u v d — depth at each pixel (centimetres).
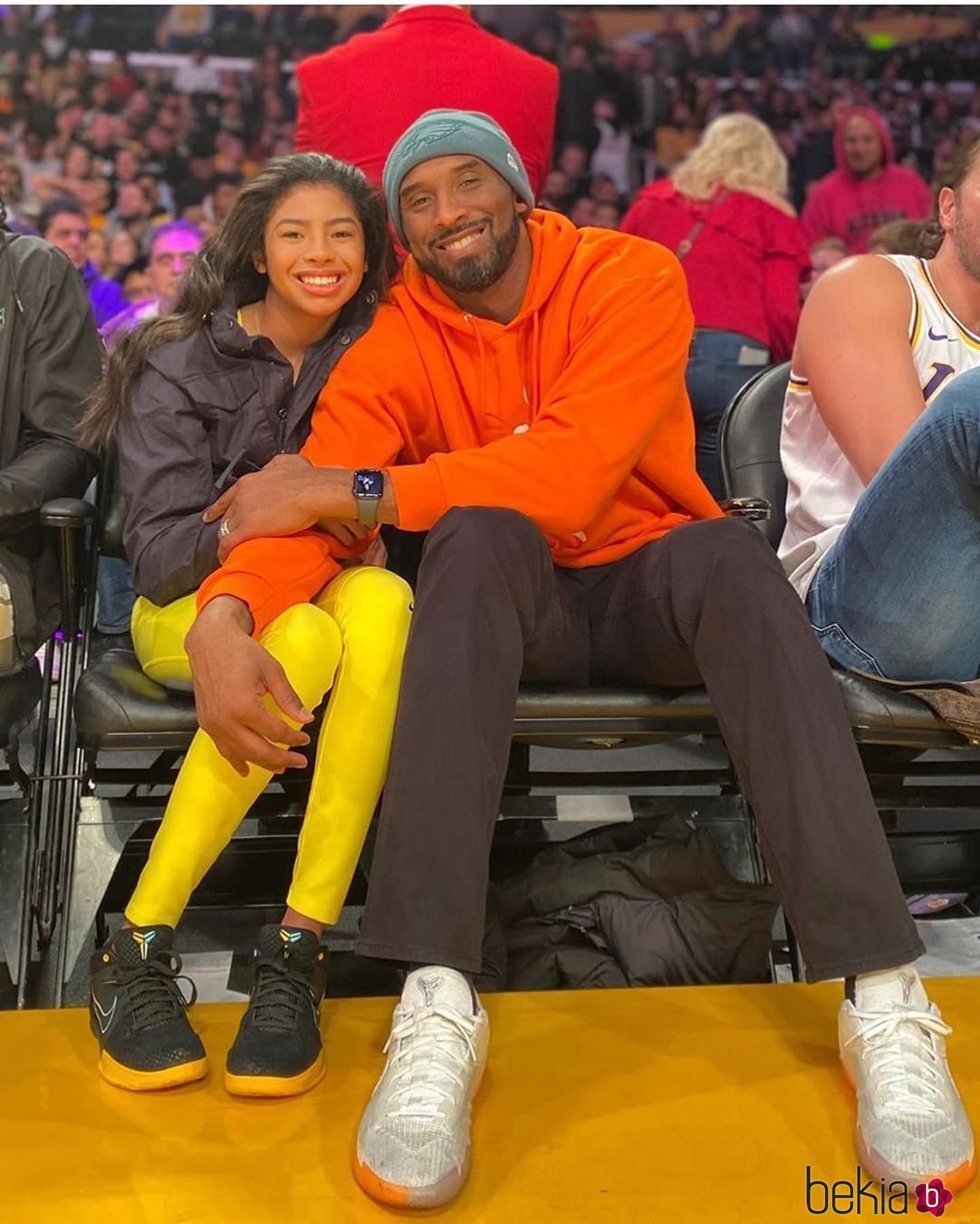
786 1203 122
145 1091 139
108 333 361
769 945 178
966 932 201
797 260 324
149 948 143
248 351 176
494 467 159
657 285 174
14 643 177
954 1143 122
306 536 158
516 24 400
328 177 175
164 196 389
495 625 142
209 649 143
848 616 169
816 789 135
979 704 158
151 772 181
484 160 171
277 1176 126
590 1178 126
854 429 187
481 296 177
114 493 200
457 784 135
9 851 206
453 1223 120
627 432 165
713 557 149
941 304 194
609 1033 150
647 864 185
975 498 154
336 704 150
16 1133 132
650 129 406
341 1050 147
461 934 132
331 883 146
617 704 160
